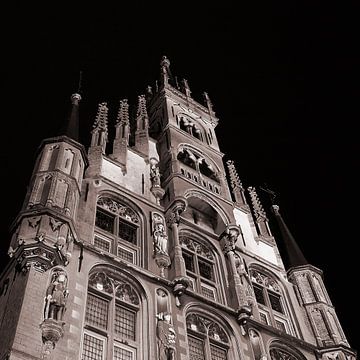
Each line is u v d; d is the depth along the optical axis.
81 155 30.77
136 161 36.41
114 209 31.02
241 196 42.59
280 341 29.69
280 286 35.75
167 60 54.75
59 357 19.83
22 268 22.19
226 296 30.45
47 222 23.95
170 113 44.88
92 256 25.50
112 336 23.03
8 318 20.69
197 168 39.56
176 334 24.73
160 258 28.52
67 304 22.19
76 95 36.47
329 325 32.94
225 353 26.84
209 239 33.91
